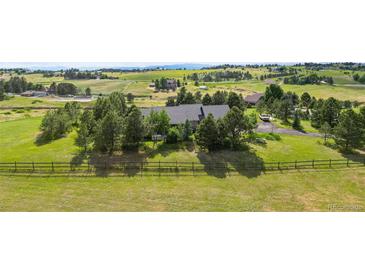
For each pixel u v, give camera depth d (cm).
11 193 2684
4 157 3516
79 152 3609
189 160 3378
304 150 3822
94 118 4416
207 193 2716
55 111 4756
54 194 2670
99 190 2750
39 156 3497
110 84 16825
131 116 3597
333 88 13250
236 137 3784
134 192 2720
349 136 3750
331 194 2733
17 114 7500
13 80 14938
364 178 3055
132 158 3419
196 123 4716
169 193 2708
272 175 3089
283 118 6000
